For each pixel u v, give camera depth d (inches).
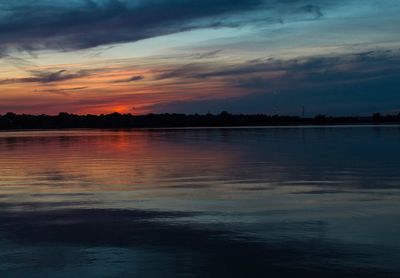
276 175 695.1
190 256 291.7
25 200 499.2
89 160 999.0
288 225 370.6
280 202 473.1
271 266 271.7
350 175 684.7
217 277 255.3
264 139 1884.8
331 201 475.8
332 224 372.5
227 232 350.3
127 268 270.8
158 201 485.4
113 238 336.2
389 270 263.6
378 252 296.7
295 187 573.0
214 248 308.5
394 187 564.4
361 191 537.0
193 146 1470.2
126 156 1098.1
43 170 805.9
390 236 335.0
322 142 1592.0
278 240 326.6
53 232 354.9
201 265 274.8
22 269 270.8
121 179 670.5
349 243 317.1
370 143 1497.3
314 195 514.0
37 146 1598.2
